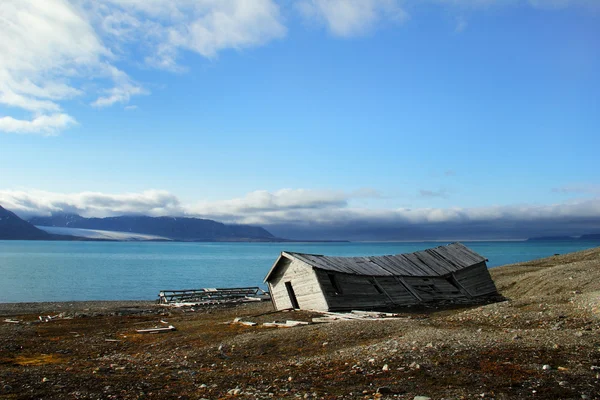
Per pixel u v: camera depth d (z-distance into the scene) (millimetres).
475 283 46188
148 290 77812
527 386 11836
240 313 39125
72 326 32562
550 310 24328
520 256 195750
